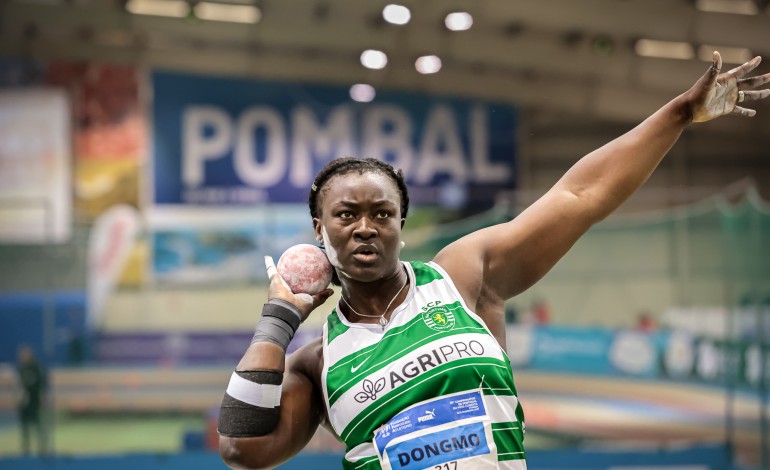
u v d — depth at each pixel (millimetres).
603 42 15648
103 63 15367
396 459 2113
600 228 11352
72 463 9234
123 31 15031
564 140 17109
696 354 9953
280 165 16141
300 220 12906
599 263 11234
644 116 16906
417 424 2125
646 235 11391
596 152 2500
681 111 2447
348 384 2205
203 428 10719
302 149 16250
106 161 15297
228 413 2238
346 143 16422
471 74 16469
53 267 11367
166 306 11500
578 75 16406
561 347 10273
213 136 15852
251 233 12570
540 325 10375
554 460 9375
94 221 14961
